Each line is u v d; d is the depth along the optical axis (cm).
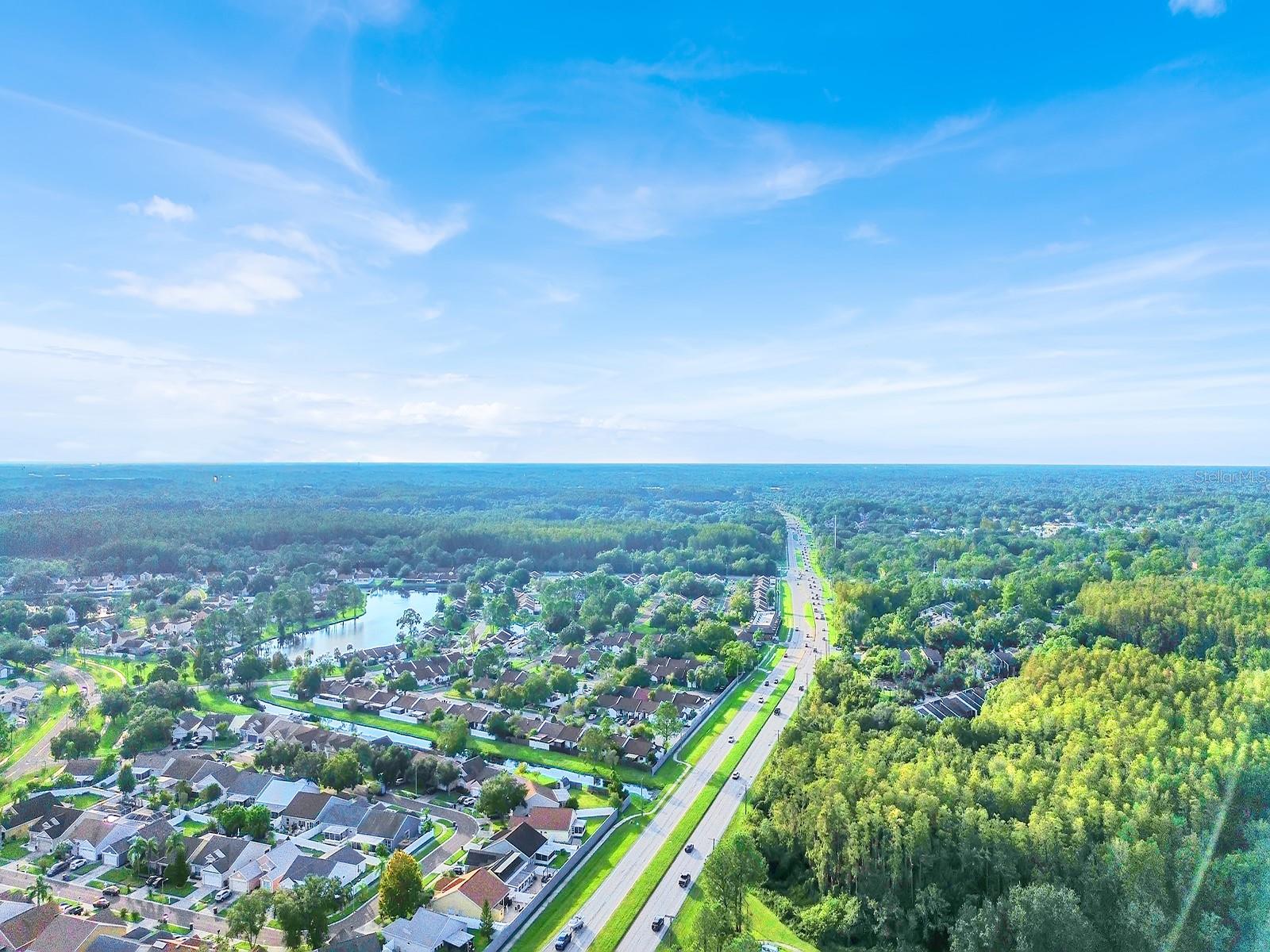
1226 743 12638
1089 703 17250
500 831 15662
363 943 11712
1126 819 12100
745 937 10631
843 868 13238
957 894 12312
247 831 15812
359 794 17600
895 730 17162
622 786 18012
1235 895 9438
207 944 11875
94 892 13775
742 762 19375
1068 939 10575
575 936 12331
